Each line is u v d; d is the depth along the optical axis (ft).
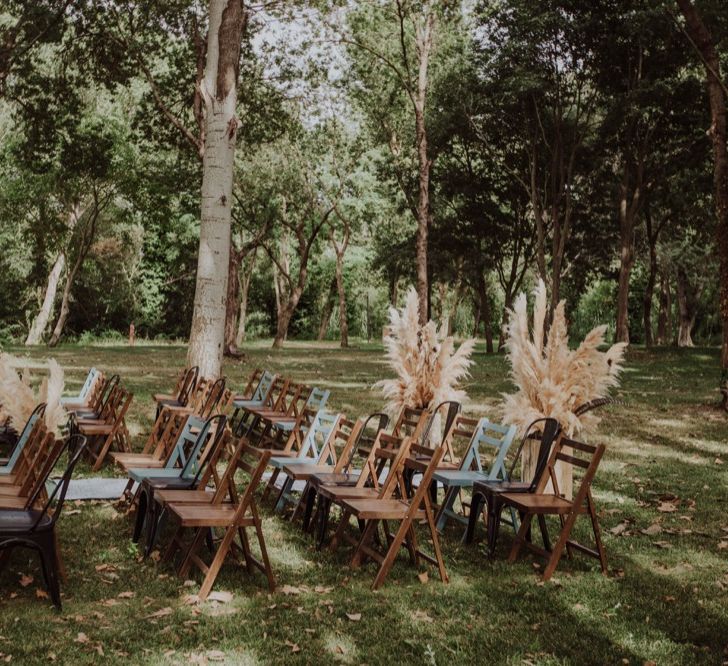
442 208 115.34
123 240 142.51
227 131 38.34
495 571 19.45
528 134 94.79
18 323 151.53
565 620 16.37
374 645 14.74
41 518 15.39
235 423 41.06
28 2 65.51
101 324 158.71
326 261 172.55
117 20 67.67
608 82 86.28
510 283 117.08
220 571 18.45
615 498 27.43
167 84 72.90
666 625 16.24
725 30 71.36
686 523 24.31
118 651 13.88
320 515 21.70
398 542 18.15
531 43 82.99
